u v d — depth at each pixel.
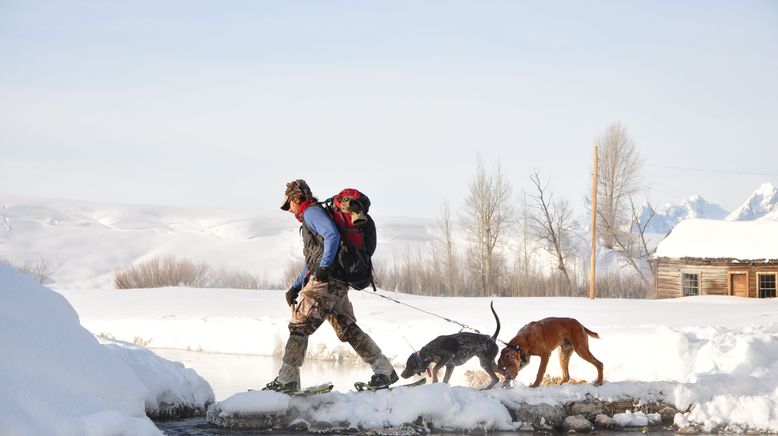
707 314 21.50
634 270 60.00
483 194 53.75
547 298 32.62
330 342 17.45
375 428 8.44
